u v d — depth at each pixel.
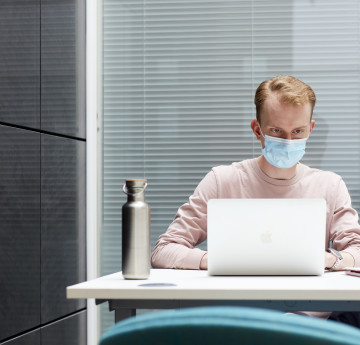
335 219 2.24
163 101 3.37
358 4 3.28
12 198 2.50
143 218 1.63
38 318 2.74
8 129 2.47
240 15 3.34
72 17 3.20
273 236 1.70
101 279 1.65
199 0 3.37
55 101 2.96
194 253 1.93
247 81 3.32
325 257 1.87
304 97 2.09
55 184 2.96
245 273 1.71
